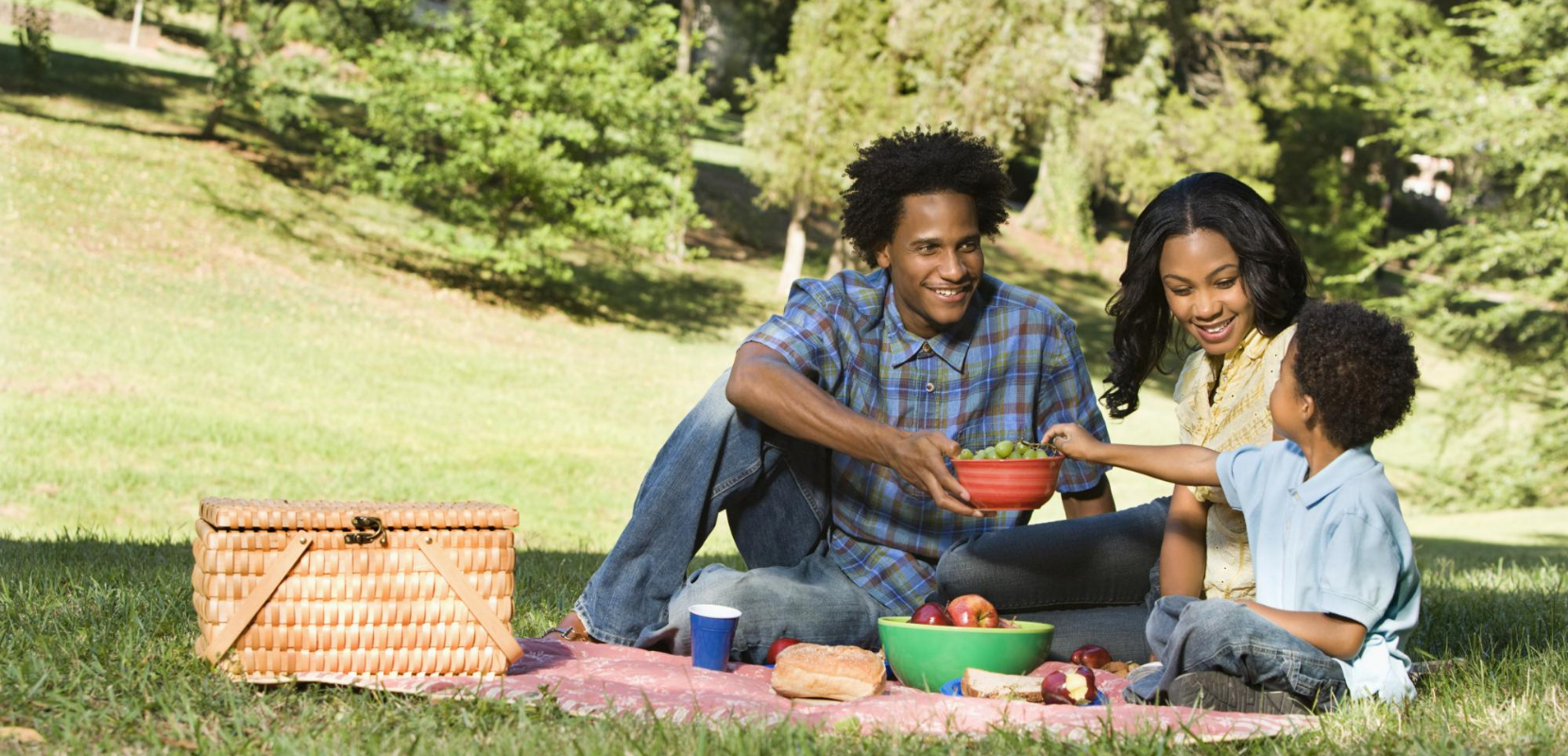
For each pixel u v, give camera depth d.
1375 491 2.95
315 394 16.94
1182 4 32.50
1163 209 3.48
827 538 3.92
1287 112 35.53
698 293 27.36
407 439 15.57
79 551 5.90
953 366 3.86
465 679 2.98
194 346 17.77
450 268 24.88
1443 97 20.05
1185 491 3.48
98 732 2.51
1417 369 2.96
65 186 22.34
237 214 23.72
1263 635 2.89
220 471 13.13
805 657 3.05
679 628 3.58
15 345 16.25
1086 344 27.80
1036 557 3.64
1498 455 20.27
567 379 20.34
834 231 33.88
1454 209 21.62
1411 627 3.03
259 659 2.89
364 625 2.94
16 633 3.14
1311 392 2.96
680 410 19.53
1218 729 2.66
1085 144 29.75
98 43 33.72
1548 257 19.70
